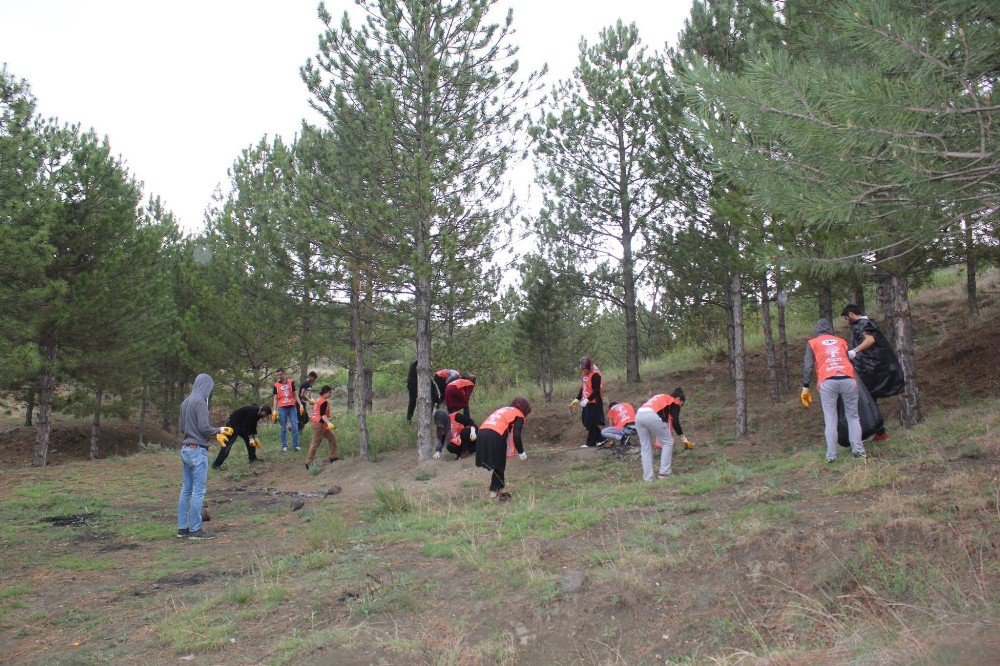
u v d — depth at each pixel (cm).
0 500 1048
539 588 509
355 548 676
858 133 452
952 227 577
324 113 1201
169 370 2397
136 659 471
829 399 741
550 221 1633
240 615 526
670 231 1259
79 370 1803
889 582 437
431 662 432
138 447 2219
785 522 547
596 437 1136
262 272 1752
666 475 858
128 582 655
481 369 1339
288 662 445
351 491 1106
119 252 1762
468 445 1165
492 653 436
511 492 898
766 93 480
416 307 1248
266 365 2109
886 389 819
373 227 1116
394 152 1089
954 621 374
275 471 1360
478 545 631
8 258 1269
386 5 1151
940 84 432
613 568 518
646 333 2078
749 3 843
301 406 1594
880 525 497
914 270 900
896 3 504
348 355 1823
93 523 913
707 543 544
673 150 1037
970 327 1245
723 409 1305
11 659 486
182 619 530
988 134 458
